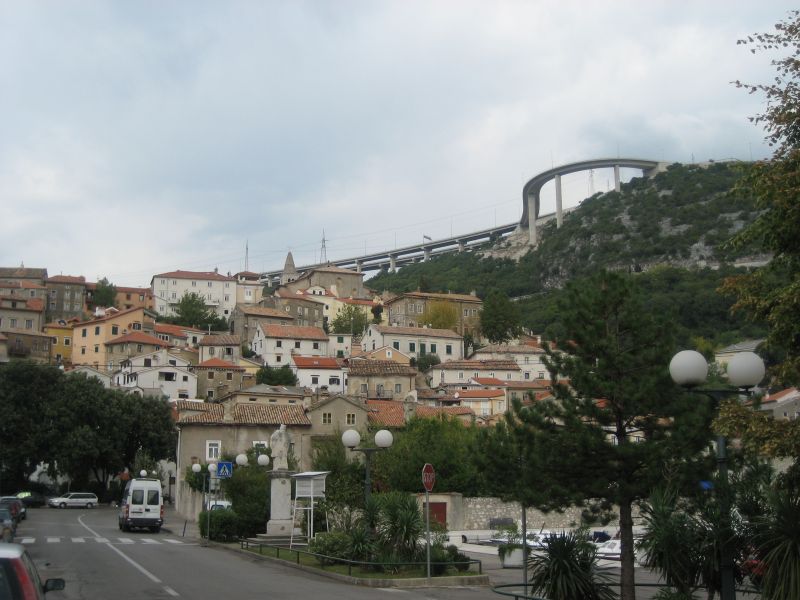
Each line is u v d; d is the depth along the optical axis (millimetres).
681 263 177000
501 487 20641
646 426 19562
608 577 18125
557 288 197000
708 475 17641
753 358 12961
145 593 20234
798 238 14203
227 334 151375
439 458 50750
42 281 181250
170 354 124562
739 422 13594
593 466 18953
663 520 15617
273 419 67438
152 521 47406
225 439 66625
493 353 139500
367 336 147125
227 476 38438
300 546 32375
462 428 56344
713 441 18672
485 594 21516
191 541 40875
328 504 34188
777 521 12570
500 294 165750
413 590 22188
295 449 66562
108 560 29234
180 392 113562
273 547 29969
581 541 17922
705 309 122375
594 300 20094
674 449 18219
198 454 66375
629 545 18641
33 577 9977
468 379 126000
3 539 28047
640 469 18938
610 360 19344
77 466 83125
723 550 13109
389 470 50031
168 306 193375
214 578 23828
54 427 83438
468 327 173500
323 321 182375
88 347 142875
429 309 173625
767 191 14102
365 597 19953
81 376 88250
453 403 107125
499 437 20859
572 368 19562
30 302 146500
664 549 15219
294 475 32000
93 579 23297
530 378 137250
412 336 144750
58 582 11711
